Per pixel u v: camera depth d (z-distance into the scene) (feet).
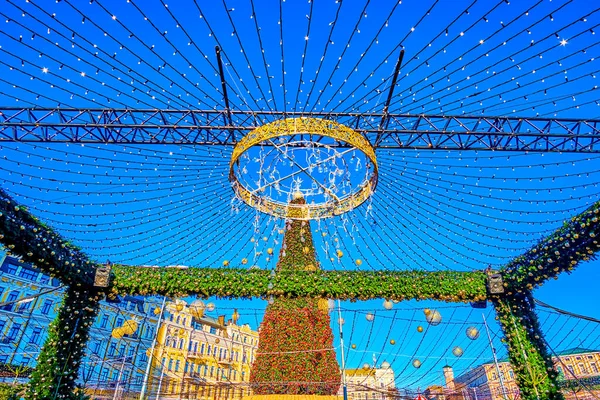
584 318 28.12
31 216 22.99
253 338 157.07
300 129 22.53
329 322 41.83
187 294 30.45
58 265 26.12
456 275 31.27
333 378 38.91
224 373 139.54
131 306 121.29
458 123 28.45
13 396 26.68
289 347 39.68
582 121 28.12
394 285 30.45
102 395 75.05
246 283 30.50
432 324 31.45
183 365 125.18
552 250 25.43
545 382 27.89
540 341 29.40
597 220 21.71
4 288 96.07
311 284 30.55
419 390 56.70
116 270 30.83
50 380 26.55
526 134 28.12
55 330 28.27
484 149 28.35
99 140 28.17
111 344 109.40
